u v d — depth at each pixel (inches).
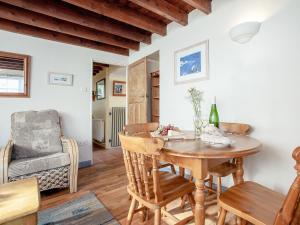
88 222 63.0
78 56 131.0
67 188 90.7
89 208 71.9
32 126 98.8
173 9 93.2
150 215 66.6
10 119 107.0
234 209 38.1
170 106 112.0
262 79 70.5
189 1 81.1
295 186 25.6
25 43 111.7
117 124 197.2
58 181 83.0
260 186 47.8
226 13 82.6
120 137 48.5
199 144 49.2
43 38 116.7
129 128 77.6
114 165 129.6
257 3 72.1
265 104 69.6
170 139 56.4
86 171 116.6
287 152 64.0
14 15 92.4
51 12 89.0
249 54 74.3
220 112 84.8
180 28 105.3
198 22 95.0
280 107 65.7
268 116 68.7
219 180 65.5
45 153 96.2
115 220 64.2
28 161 77.4
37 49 115.6
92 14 102.1
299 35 61.4
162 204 44.3
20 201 42.6
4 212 38.1
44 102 118.0
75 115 129.2
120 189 89.1
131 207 55.0
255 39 72.4
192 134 65.8
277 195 43.1
